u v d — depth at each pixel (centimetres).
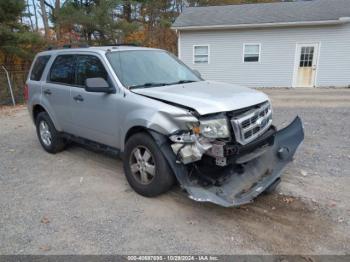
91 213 349
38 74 559
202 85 413
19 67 1553
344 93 1366
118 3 2259
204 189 323
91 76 436
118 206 362
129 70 414
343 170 450
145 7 2817
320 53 1614
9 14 1506
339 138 620
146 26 2775
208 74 1773
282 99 1224
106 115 410
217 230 311
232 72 1745
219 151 309
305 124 753
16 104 1348
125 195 389
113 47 452
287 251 277
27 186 427
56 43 1941
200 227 317
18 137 701
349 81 1617
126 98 378
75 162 516
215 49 1725
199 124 311
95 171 473
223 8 1941
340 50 1586
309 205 353
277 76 1697
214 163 325
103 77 415
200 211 347
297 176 431
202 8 1978
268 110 392
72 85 473
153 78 422
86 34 2248
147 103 353
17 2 1515
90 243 295
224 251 279
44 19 2330
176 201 371
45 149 574
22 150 595
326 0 1841
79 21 2112
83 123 460
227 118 324
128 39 2431
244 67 1723
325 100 1169
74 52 474
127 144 382
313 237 296
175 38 2608
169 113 326
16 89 1387
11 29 1578
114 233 310
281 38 1638
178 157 326
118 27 2253
